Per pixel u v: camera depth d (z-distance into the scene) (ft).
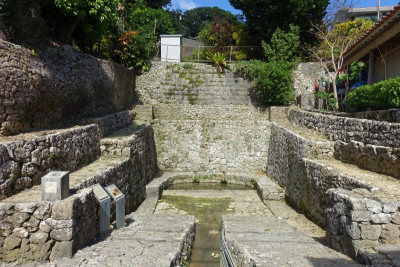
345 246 15.61
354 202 14.98
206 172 47.55
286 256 14.94
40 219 14.87
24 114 23.11
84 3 31.45
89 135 28.58
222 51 66.85
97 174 22.94
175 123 49.44
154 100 55.93
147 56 56.59
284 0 57.98
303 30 63.36
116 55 52.90
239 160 48.75
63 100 29.27
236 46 65.92
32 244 14.76
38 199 16.38
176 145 49.19
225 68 56.65
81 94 33.14
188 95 56.24
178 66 56.75
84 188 18.44
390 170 21.26
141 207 32.53
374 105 29.17
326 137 32.65
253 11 61.87
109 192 20.58
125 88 50.31
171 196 38.45
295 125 43.91
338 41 57.72
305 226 24.88
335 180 22.50
